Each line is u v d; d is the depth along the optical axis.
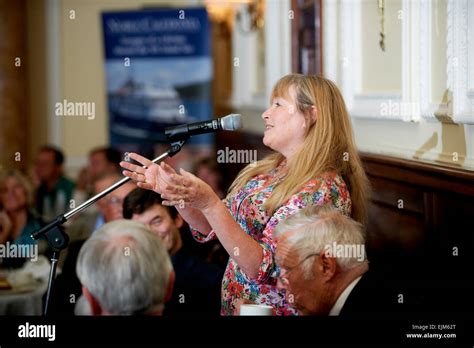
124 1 8.88
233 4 8.18
